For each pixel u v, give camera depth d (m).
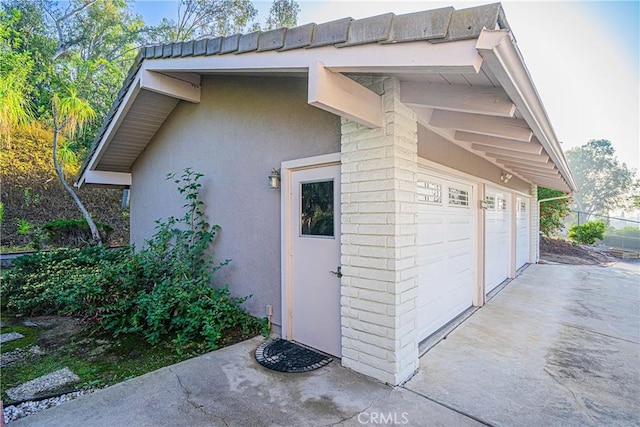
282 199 3.93
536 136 3.04
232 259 4.64
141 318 4.12
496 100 2.41
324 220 3.54
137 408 2.52
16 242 11.35
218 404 2.57
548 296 6.31
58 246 9.77
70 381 3.02
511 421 2.38
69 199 13.34
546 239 15.46
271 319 4.13
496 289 6.86
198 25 17.95
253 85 4.32
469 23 1.72
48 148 13.05
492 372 3.14
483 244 5.54
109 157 6.40
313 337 3.65
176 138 5.61
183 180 5.44
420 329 3.85
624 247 16.59
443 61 1.84
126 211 14.52
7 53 10.53
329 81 2.38
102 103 13.64
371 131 2.95
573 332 4.30
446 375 3.06
